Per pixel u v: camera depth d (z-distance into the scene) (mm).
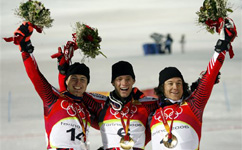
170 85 14945
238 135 35250
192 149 14383
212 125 40031
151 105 15836
